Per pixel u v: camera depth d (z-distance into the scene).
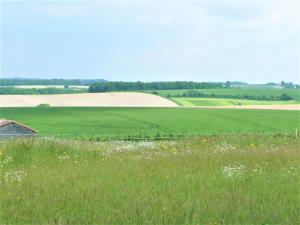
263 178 14.68
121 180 14.53
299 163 18.39
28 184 14.14
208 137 30.25
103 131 97.25
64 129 99.69
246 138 29.30
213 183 13.88
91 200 11.79
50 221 10.17
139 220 10.15
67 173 16.27
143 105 146.00
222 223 10.00
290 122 103.94
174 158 20.12
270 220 10.12
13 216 10.63
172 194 12.39
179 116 113.56
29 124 106.06
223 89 188.50
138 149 24.75
